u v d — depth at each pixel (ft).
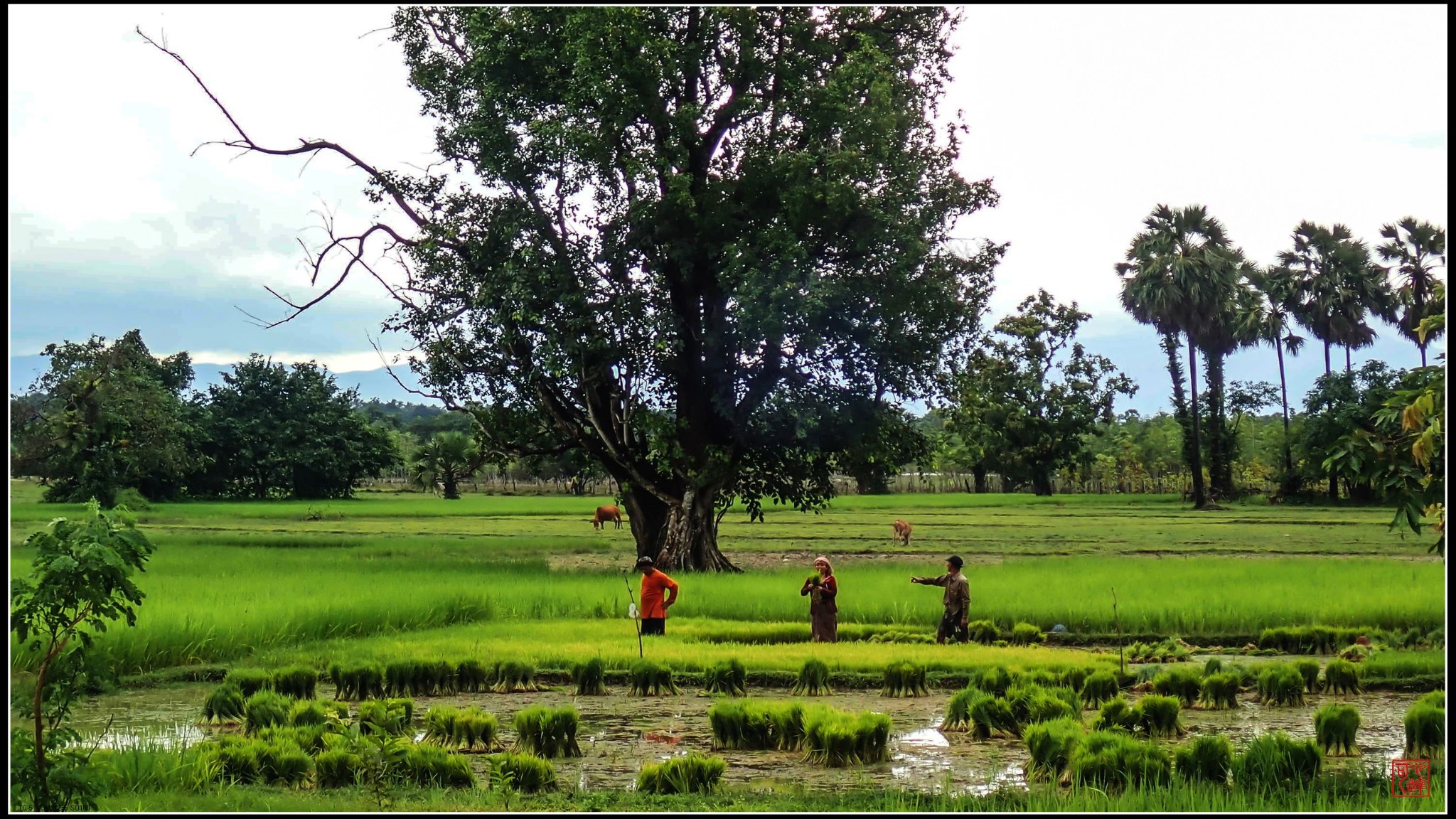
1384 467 55.98
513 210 107.34
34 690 30.50
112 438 258.57
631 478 119.44
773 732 41.09
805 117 107.34
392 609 72.13
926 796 32.68
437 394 116.37
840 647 61.98
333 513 248.32
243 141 105.09
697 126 105.40
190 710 48.67
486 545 150.51
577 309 105.81
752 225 109.09
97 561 28.91
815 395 111.86
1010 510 267.59
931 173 114.42
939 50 115.96
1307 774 34.22
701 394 115.75
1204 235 261.03
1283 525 196.03
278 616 66.49
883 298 107.14
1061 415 330.95
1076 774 34.35
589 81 101.30
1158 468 389.80
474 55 107.86
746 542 164.04
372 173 112.27
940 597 81.15
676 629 69.36
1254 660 61.77
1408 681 51.80
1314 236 267.59
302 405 363.15
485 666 53.62
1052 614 71.72
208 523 209.15
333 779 34.65
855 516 246.27
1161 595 78.79
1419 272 250.98
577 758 39.32
